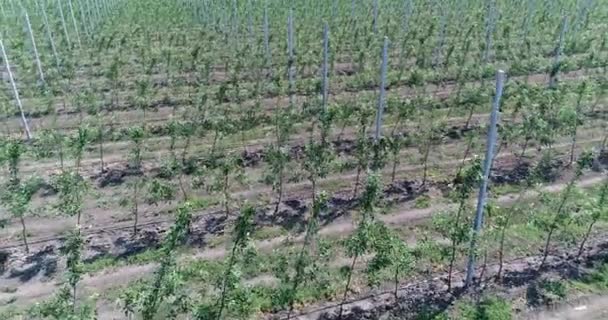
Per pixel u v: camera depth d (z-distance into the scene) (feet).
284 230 65.00
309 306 53.31
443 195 71.77
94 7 162.50
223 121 84.02
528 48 119.44
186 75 113.50
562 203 58.59
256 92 101.45
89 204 69.87
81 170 77.71
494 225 59.41
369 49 123.54
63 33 138.72
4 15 153.17
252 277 57.26
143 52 121.80
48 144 81.82
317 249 61.36
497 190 72.54
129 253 61.11
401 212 68.44
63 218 66.95
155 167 78.64
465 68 111.14
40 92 103.55
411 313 52.13
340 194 71.77
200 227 65.21
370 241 49.78
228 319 50.60
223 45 131.44
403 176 75.87
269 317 51.96
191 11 162.61
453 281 56.03
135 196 67.72
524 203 69.00
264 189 73.05
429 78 108.99
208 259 59.82
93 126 90.48
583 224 60.03
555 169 77.46
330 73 111.24
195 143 85.20
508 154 81.46
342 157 80.53
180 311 47.83
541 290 54.75
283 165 71.97
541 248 61.00
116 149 83.87
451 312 52.13
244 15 153.07
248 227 49.78
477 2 159.43
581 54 123.65
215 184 72.18
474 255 52.90
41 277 57.77
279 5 160.97
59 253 61.05
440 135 86.12
